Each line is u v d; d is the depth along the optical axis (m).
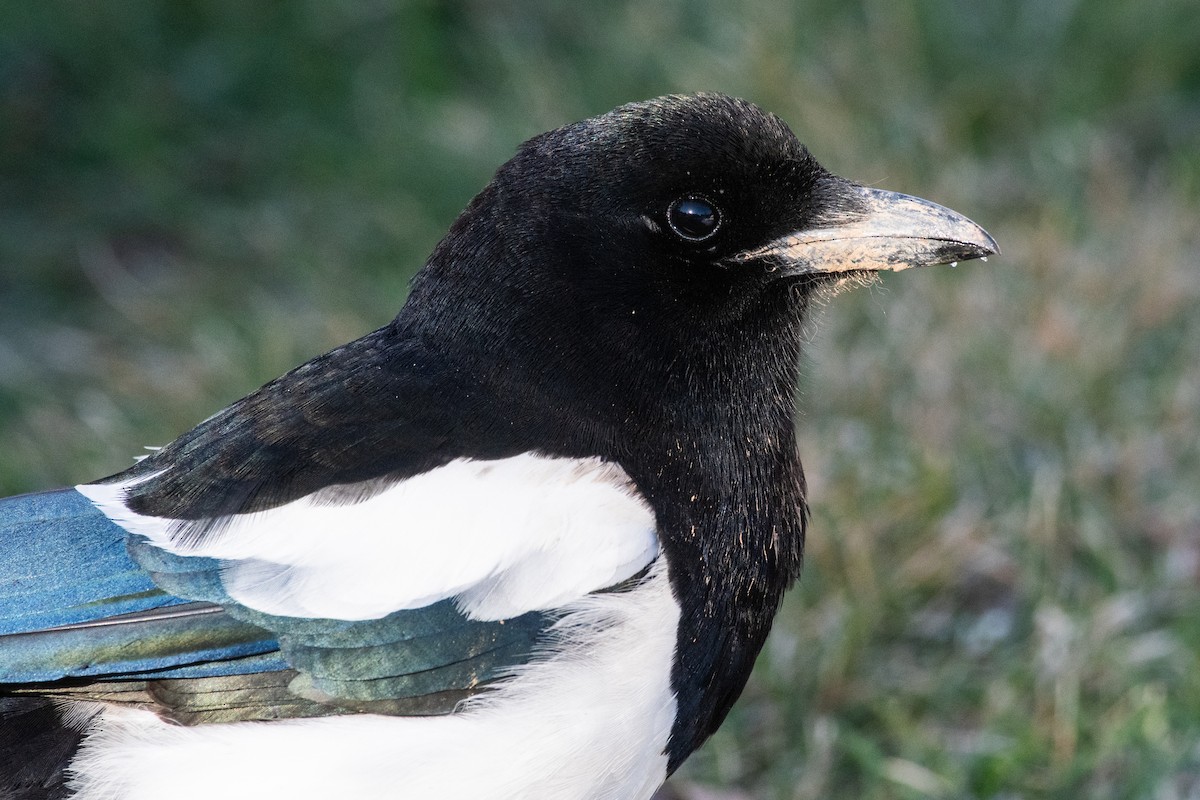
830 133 15.56
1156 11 16.30
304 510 8.15
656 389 8.66
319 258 15.82
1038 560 11.71
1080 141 15.42
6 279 16.39
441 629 8.10
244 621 8.05
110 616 8.03
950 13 16.31
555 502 8.27
